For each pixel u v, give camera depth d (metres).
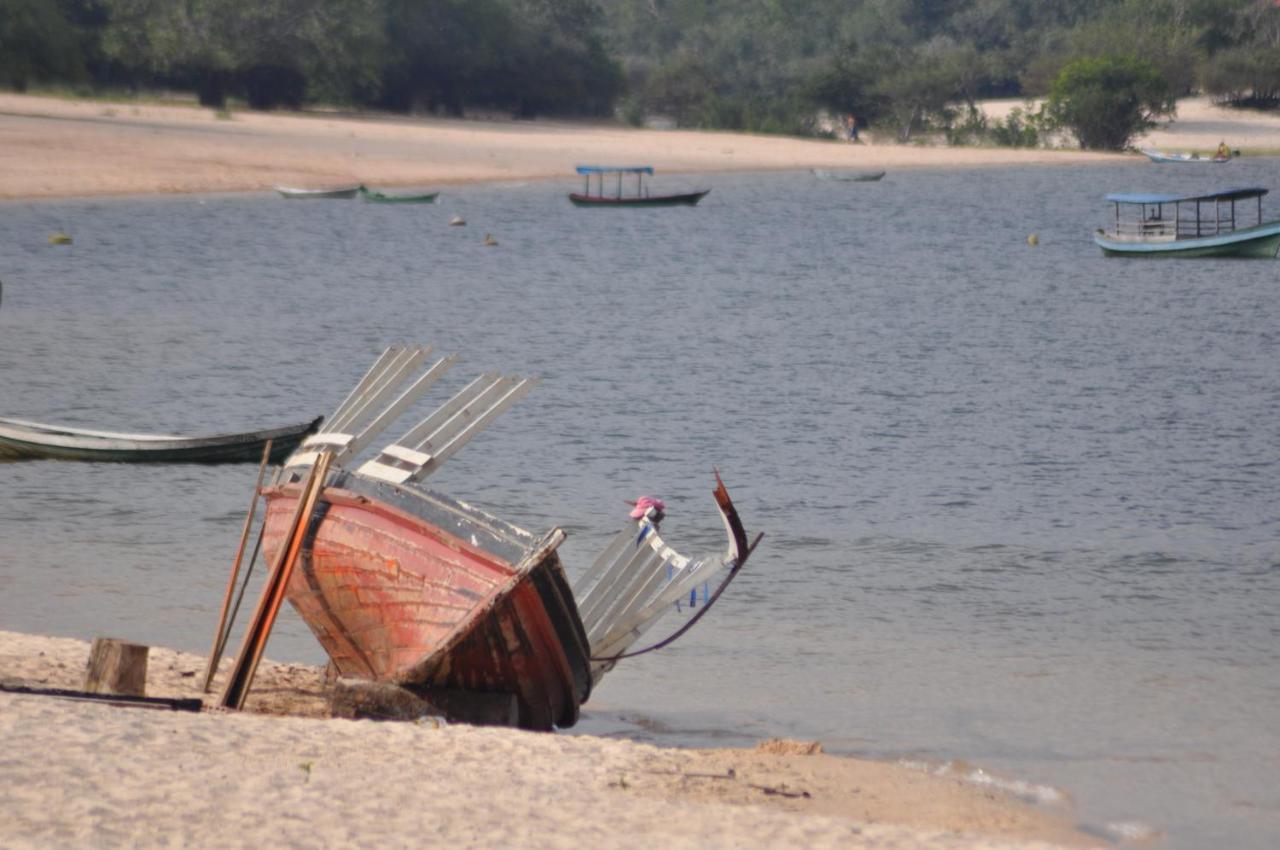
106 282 190.25
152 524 77.69
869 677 56.41
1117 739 49.75
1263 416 113.25
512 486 90.00
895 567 73.00
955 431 107.56
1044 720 51.75
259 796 35.97
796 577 71.12
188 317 162.25
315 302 179.12
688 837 35.69
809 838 36.41
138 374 126.44
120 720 41.47
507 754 42.12
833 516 83.31
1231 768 47.31
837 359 140.50
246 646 48.00
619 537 54.03
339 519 49.75
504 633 47.41
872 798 42.09
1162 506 86.06
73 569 69.19
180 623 62.00
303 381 125.75
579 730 50.66
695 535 79.44
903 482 91.75
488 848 33.78
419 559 48.25
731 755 45.50
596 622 52.78
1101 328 163.12
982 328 163.00
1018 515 83.81
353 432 53.97
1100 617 64.94
